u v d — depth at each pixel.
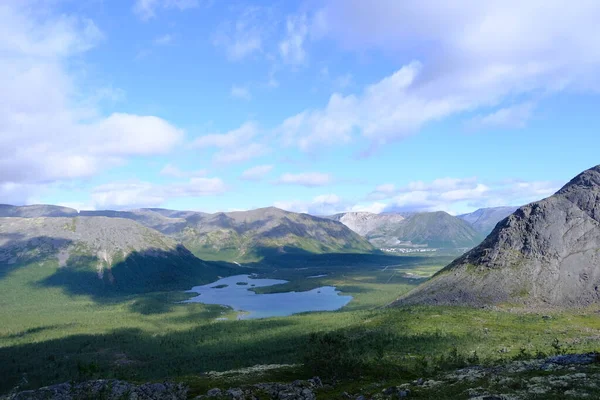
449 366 121.56
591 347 137.75
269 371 126.44
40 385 161.12
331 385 106.50
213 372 134.88
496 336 167.62
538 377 73.38
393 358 143.25
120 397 98.75
